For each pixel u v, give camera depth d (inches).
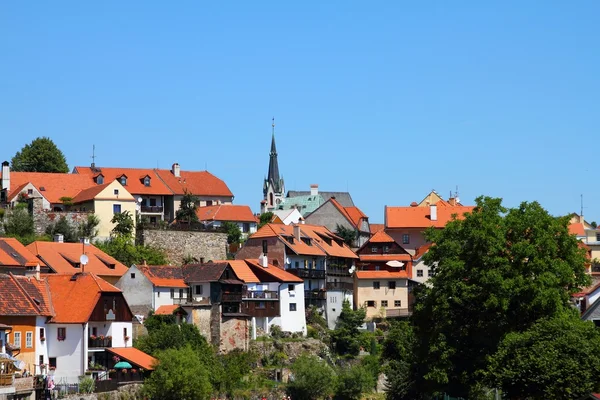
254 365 5713.6
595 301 4756.4
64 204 6973.4
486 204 4315.9
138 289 5748.0
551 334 3671.3
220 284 5777.6
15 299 4515.3
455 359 4106.8
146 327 5428.2
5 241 5561.0
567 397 3521.2
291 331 6274.6
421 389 4785.9
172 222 7293.3
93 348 4830.2
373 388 5816.9
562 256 4195.4
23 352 4478.3
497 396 4202.8
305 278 6673.2
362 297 7130.9
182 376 4662.9
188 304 5644.7
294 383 5433.1
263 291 6117.1
